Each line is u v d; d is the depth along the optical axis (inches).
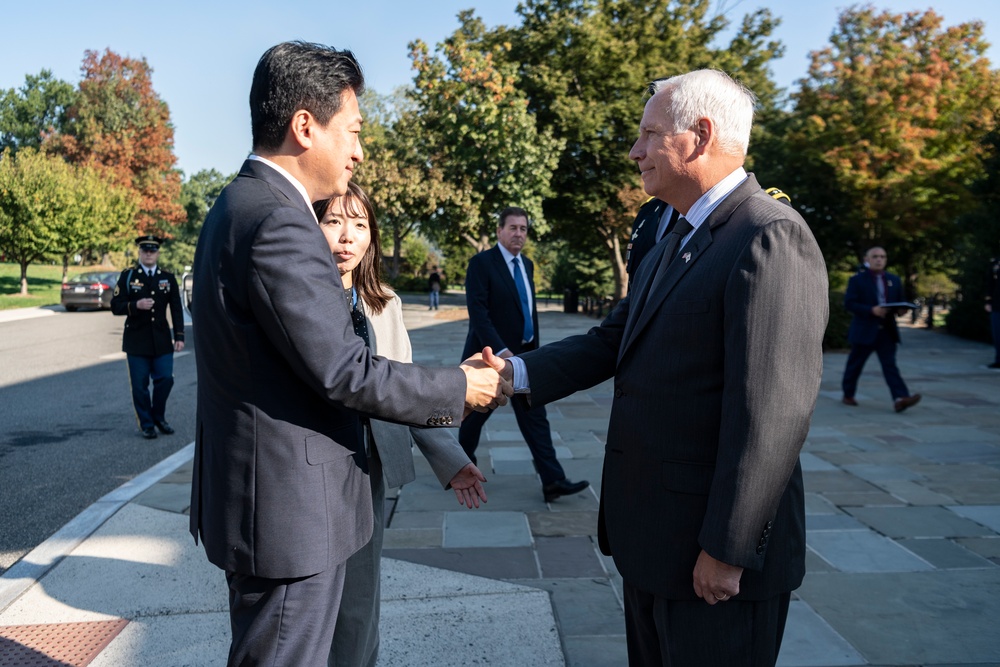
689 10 1004.6
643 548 70.2
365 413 63.5
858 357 308.2
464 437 190.5
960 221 625.0
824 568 139.9
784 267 61.3
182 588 131.5
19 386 372.8
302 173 65.7
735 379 61.7
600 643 112.1
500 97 850.8
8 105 2431.1
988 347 544.1
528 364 85.5
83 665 106.4
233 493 62.6
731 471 61.3
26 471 218.8
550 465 179.2
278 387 62.1
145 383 262.2
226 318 60.8
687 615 68.3
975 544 151.8
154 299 261.6
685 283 68.2
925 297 892.0
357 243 91.7
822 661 106.4
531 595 128.1
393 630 115.5
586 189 962.1
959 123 796.0
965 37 861.2
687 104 69.4
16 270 1632.6
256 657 63.8
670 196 73.0
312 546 62.8
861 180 753.0
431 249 2415.1
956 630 115.6
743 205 67.4
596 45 919.0
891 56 807.7
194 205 2839.6
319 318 59.9
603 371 87.5
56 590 130.7
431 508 176.7
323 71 64.0
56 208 1106.1
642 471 70.5
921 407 307.7
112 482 207.3
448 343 573.6
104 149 1947.6
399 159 927.7
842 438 250.2
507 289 185.5
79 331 657.0
